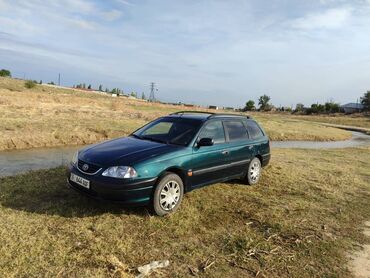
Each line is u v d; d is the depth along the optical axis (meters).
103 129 16.89
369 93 89.38
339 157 14.70
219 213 5.97
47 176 7.23
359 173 10.90
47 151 12.57
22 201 5.67
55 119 18.52
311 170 10.47
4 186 6.37
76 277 3.65
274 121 43.22
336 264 4.54
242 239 4.91
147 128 7.01
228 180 7.46
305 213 6.34
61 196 6.02
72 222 4.97
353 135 39.91
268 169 9.84
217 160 6.64
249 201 6.75
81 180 5.34
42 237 4.41
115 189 5.04
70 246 4.26
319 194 7.77
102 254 4.14
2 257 3.86
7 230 4.51
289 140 26.89
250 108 106.44
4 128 14.20
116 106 34.53
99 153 5.59
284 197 7.26
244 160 7.54
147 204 5.39
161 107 47.28
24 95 30.95
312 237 5.29
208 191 7.16
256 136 8.16
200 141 6.23
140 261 4.13
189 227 5.21
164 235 4.87
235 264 4.28
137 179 5.14
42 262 3.84
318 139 29.52
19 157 11.12
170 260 4.22
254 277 4.06
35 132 14.29
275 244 4.95
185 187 6.02
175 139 6.30
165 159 5.57
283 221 5.79
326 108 92.75
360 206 7.15
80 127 16.64
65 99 33.44
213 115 7.12
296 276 4.17
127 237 4.67
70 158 11.41
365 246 5.18
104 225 4.94
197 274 3.98
